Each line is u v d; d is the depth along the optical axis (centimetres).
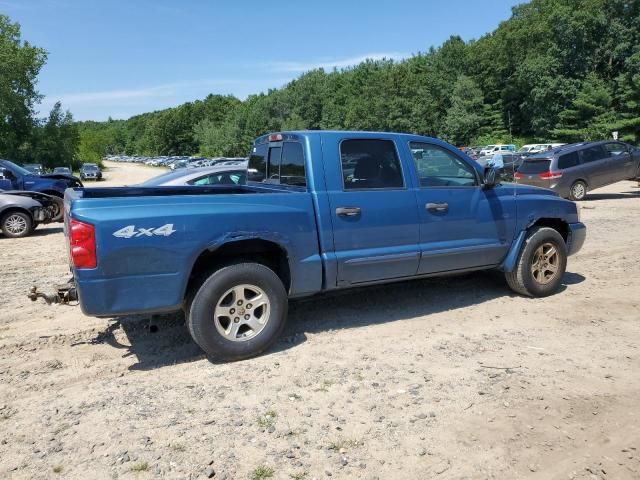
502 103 7800
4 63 5719
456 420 343
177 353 470
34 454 313
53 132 6438
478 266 577
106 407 370
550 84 6412
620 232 1030
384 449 313
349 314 567
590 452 306
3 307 625
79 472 295
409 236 519
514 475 287
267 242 461
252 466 298
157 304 412
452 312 568
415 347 471
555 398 369
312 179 477
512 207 588
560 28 6550
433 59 9119
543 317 545
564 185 1606
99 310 397
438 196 537
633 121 5109
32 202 1241
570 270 739
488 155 4591
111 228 393
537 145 4875
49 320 571
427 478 286
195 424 344
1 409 370
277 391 389
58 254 1002
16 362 455
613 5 6353
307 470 294
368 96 7869
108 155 18838
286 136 528
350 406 365
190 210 419
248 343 444
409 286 665
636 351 450
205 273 436
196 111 14538
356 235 490
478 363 433
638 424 334
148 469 296
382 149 517
